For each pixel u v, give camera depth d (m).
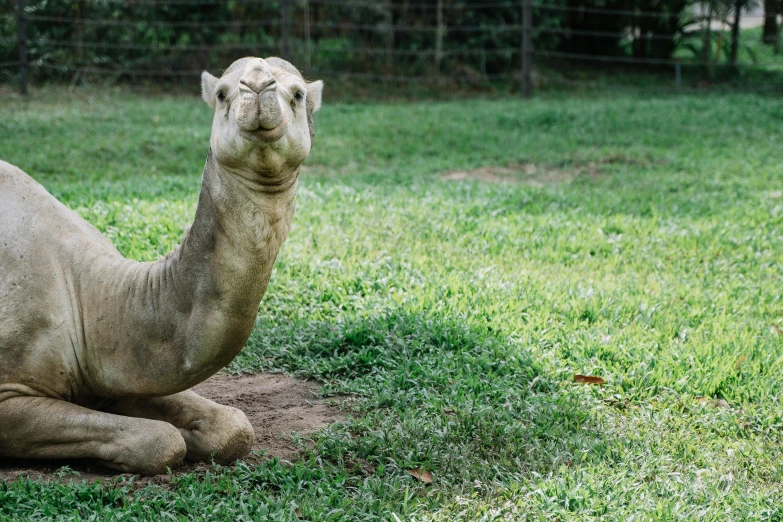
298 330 6.26
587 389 5.52
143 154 12.34
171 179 10.59
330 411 5.28
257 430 4.97
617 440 4.81
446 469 4.45
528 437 4.84
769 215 9.67
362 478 4.43
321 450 4.61
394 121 15.58
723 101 17.97
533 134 14.84
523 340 6.14
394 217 9.08
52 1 18.39
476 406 5.17
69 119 14.35
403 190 10.65
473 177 11.99
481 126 15.41
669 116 16.12
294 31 20.83
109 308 4.23
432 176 11.76
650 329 6.46
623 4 23.17
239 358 5.97
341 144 13.71
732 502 4.18
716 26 27.12
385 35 20.78
